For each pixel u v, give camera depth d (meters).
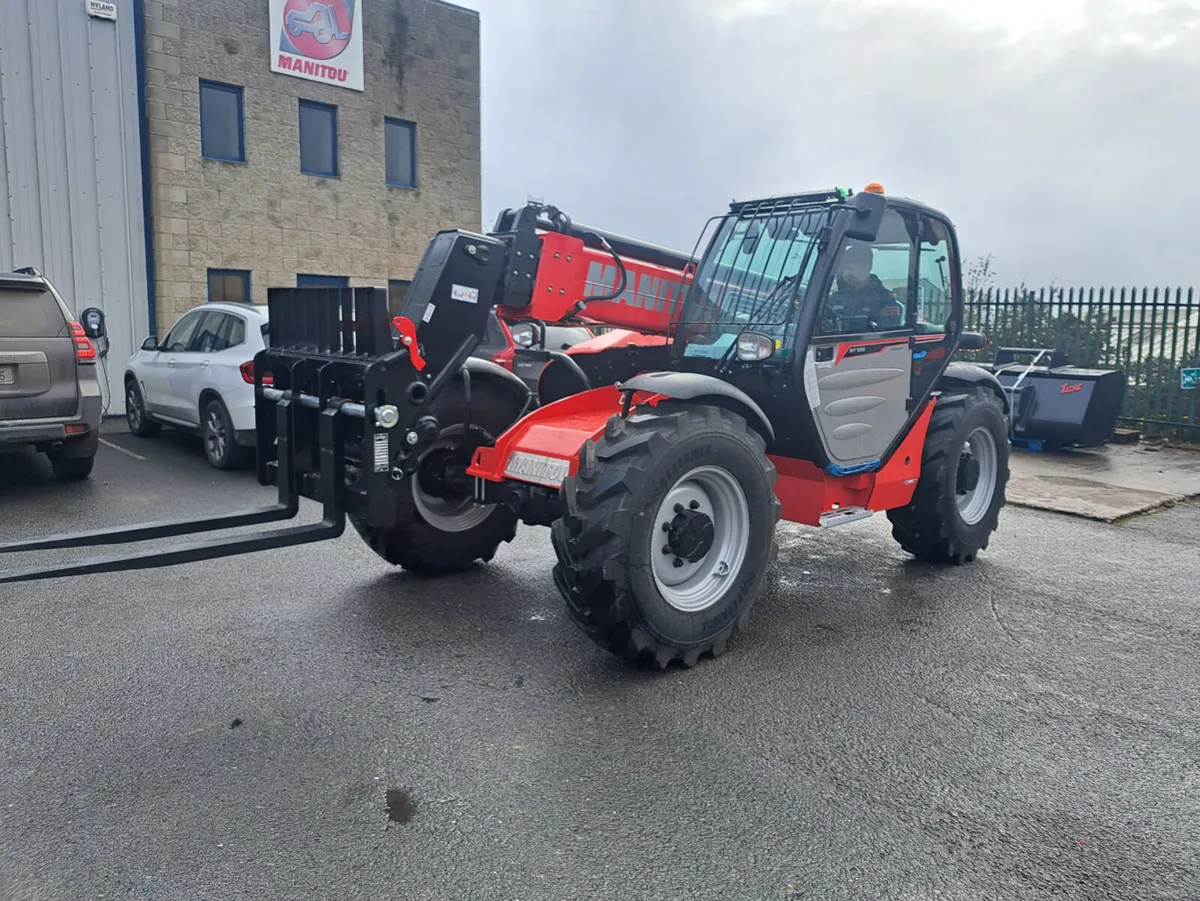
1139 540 6.54
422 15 15.66
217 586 5.16
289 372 4.25
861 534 6.69
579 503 3.75
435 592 5.11
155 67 12.69
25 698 3.67
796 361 4.44
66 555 5.62
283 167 14.27
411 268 16.14
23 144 11.80
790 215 4.71
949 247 5.46
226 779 3.06
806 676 3.99
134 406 10.44
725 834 2.77
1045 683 3.95
